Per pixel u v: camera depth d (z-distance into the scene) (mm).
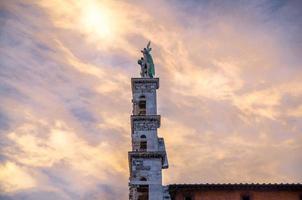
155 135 59906
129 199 55938
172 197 56875
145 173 56938
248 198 56906
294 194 57031
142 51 67375
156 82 64625
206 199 56750
